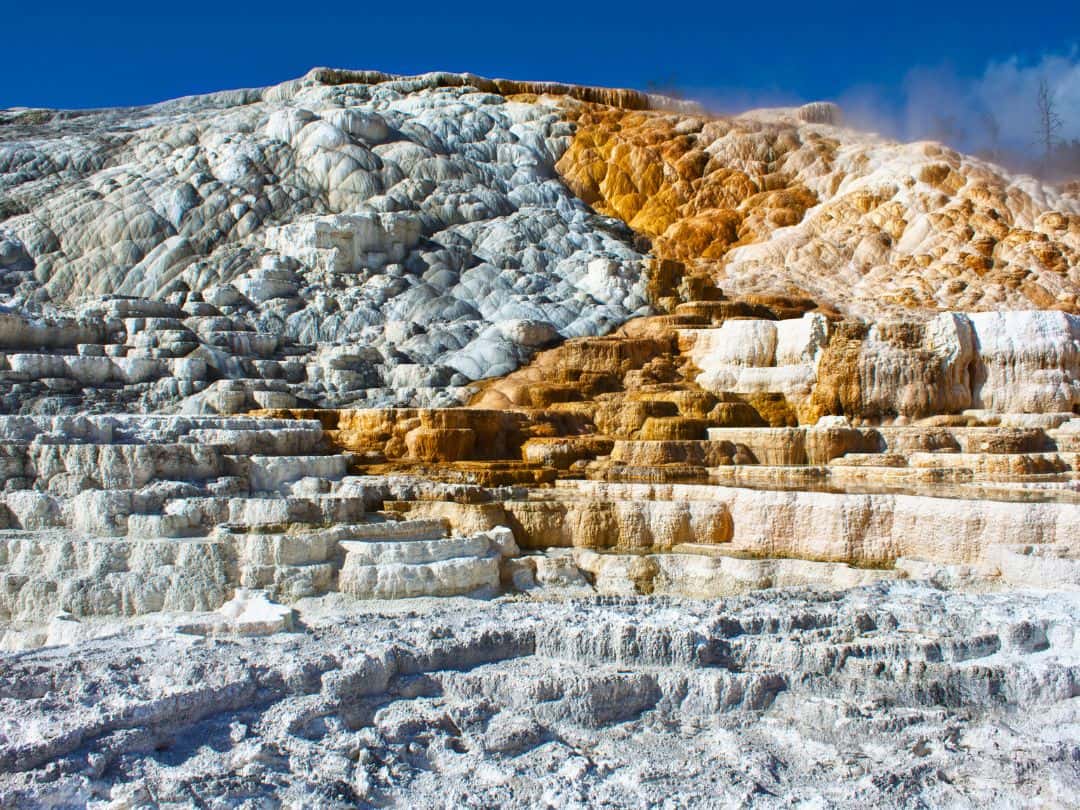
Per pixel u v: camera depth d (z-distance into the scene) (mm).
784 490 13023
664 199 29859
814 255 26578
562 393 18641
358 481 13000
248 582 10812
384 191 25781
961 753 7188
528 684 7672
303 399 18094
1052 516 11008
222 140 26234
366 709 7430
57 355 17375
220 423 14453
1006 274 25047
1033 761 7004
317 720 7160
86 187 24016
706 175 30703
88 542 11125
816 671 8047
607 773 6930
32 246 22109
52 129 28938
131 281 21672
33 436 13094
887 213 27719
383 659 7707
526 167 29109
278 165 25656
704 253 27859
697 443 15531
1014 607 9234
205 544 10969
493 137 30062
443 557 11172
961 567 10984
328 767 6602
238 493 12734
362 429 15914
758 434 15938
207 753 6613
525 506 12500
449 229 25125
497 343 20078
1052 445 16125
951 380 18188
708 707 7766
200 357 18109
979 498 12367
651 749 7293
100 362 17375
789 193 29781
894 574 11070
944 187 28516
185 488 12180
